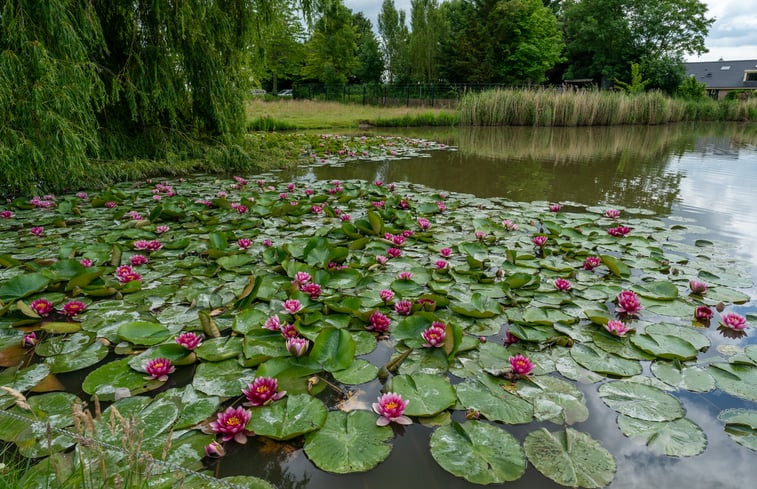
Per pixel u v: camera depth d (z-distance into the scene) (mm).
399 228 3674
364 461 1328
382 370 1758
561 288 2496
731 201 4891
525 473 1295
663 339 1999
